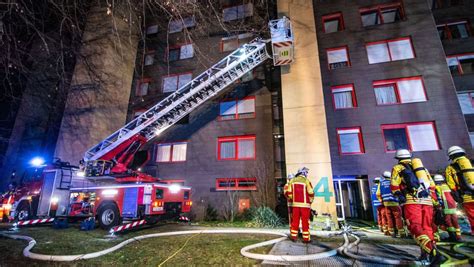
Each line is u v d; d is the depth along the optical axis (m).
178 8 13.33
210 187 11.97
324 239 5.39
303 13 11.47
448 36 12.17
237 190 11.55
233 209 11.29
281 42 9.98
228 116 12.94
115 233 6.47
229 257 3.88
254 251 4.16
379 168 10.05
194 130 13.18
